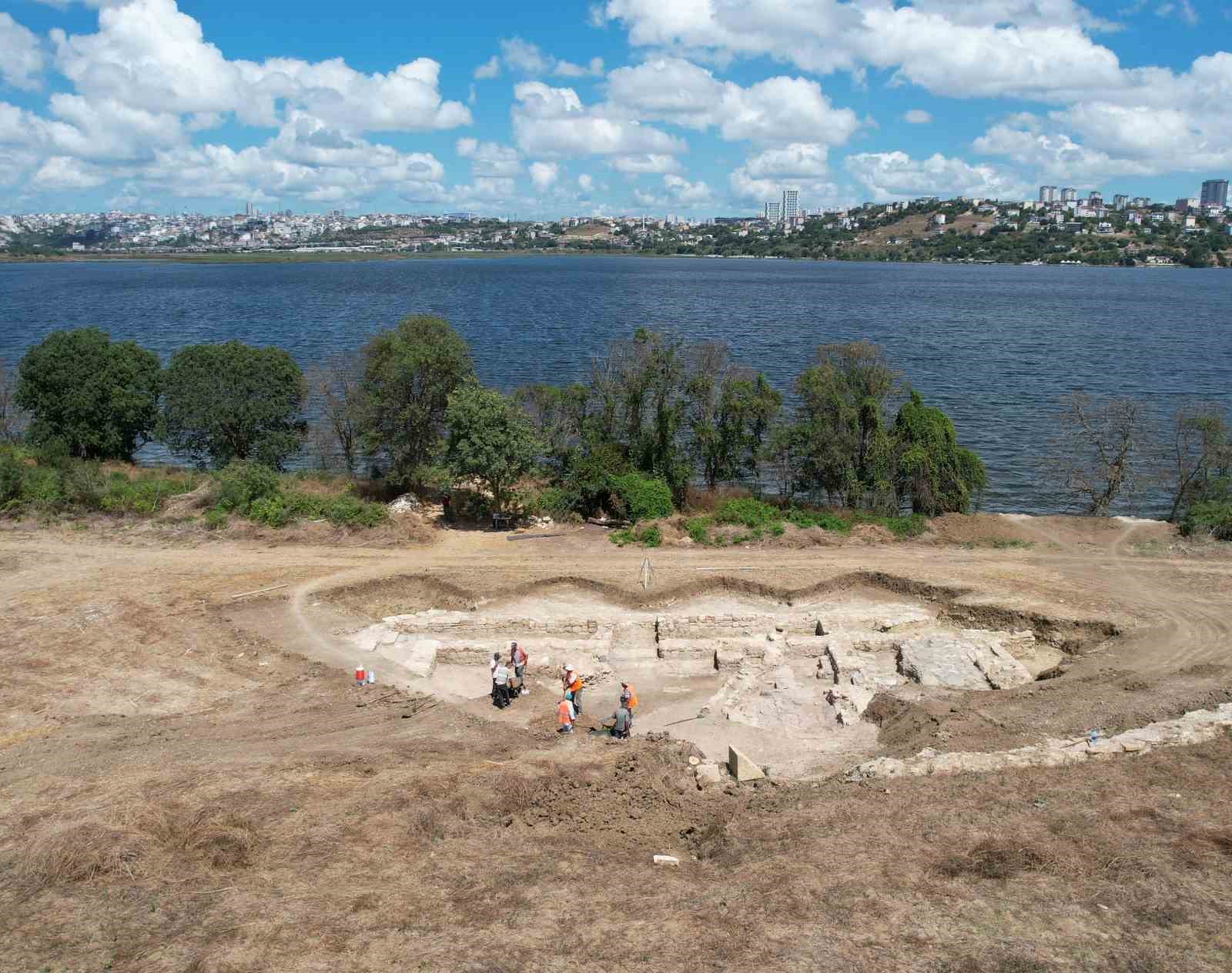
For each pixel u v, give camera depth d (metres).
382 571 37.34
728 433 48.25
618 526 44.62
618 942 14.13
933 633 32.22
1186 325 139.62
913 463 44.66
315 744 23.38
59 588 34.47
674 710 27.25
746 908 15.12
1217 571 37.22
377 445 48.31
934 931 14.22
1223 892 14.89
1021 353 107.56
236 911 14.88
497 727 25.23
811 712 26.36
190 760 21.77
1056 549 40.38
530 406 50.28
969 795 19.20
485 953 13.83
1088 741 21.81
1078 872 15.77
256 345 109.69
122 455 57.09
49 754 21.89
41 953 13.73
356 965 13.53
